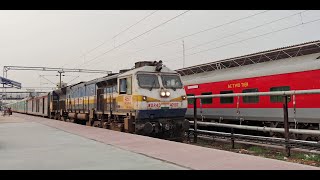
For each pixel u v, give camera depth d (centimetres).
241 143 1333
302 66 1334
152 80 1428
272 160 722
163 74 1469
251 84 1588
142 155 825
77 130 1585
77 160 766
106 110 1719
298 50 1638
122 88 1505
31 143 1094
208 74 2012
